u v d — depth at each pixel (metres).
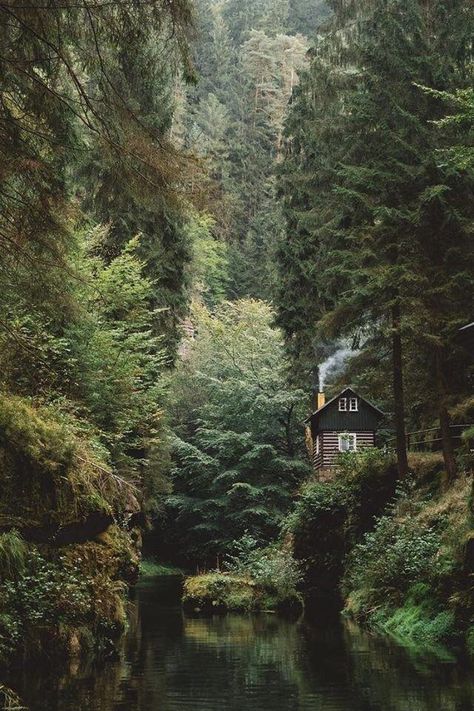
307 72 34.00
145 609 26.30
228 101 74.25
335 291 26.61
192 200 9.66
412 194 24.11
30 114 9.48
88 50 9.32
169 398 32.72
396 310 23.97
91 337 21.08
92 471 14.80
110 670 13.29
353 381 27.17
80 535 14.98
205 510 45.97
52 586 13.13
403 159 24.36
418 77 24.70
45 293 10.67
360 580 22.94
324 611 24.45
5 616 12.23
